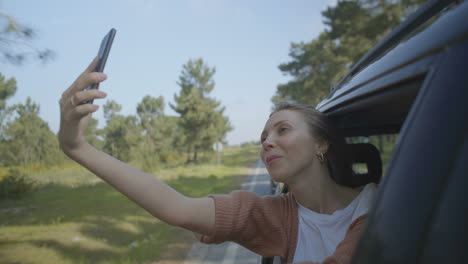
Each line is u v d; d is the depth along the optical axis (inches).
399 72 20.3
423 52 17.6
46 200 559.2
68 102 30.5
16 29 175.8
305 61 1360.7
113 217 394.9
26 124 1139.9
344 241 34.0
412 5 534.3
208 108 1391.5
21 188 597.3
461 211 12.6
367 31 614.9
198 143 1428.4
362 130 57.3
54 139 1200.8
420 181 14.4
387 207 15.9
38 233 324.2
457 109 13.8
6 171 956.0
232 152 2652.6
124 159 1115.3
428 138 14.6
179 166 1354.6
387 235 15.4
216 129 1395.2
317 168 40.8
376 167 60.1
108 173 35.4
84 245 280.5
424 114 15.4
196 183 749.9
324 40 1316.4
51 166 1154.7
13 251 264.2
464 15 15.6
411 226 14.2
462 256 12.3
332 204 41.8
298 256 41.3
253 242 42.7
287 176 39.3
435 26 18.2
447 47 15.6
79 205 495.8
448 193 13.2
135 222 366.6
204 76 1433.3
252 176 869.8
